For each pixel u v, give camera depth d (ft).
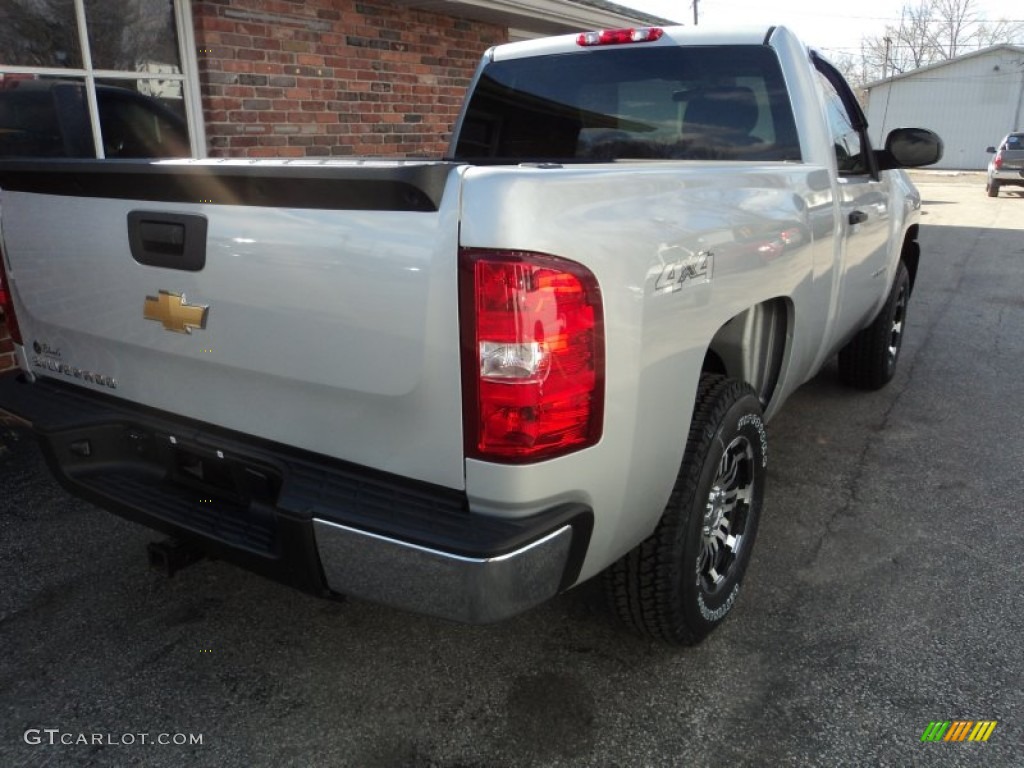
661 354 6.93
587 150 12.43
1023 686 8.35
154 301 7.47
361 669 8.68
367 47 22.39
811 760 7.40
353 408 6.56
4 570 10.50
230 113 19.24
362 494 6.48
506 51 12.92
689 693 8.29
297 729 7.80
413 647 9.05
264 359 6.88
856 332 15.14
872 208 13.21
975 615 9.57
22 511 12.09
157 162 7.09
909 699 8.17
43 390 8.96
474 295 5.71
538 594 6.21
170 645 9.06
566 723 7.88
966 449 14.67
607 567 7.91
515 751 7.53
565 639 9.17
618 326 6.34
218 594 10.07
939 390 18.08
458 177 5.73
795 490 12.96
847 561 10.80
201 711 8.04
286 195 6.36
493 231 5.63
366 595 6.35
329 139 21.81
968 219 57.11
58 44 16.42
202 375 7.49
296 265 6.45
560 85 12.44
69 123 16.72
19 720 7.89
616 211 6.45
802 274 9.92
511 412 5.85
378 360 6.24
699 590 8.51
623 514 6.98
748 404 8.69
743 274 8.22
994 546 11.20
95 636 9.21
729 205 8.04
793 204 9.55
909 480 13.37
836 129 12.26
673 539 7.88
